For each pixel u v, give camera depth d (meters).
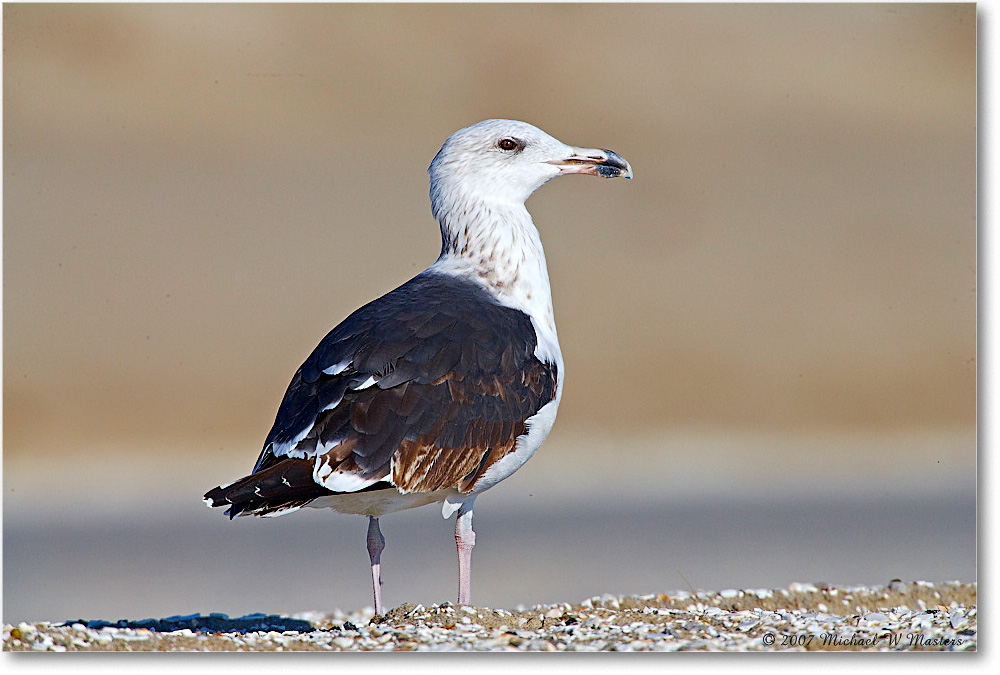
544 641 9.70
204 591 15.68
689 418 30.48
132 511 21.94
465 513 10.85
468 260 11.48
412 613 10.66
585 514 20.75
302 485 9.40
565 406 30.97
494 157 11.62
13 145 36.25
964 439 28.41
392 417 9.71
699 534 18.83
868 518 19.97
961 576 15.51
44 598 15.29
